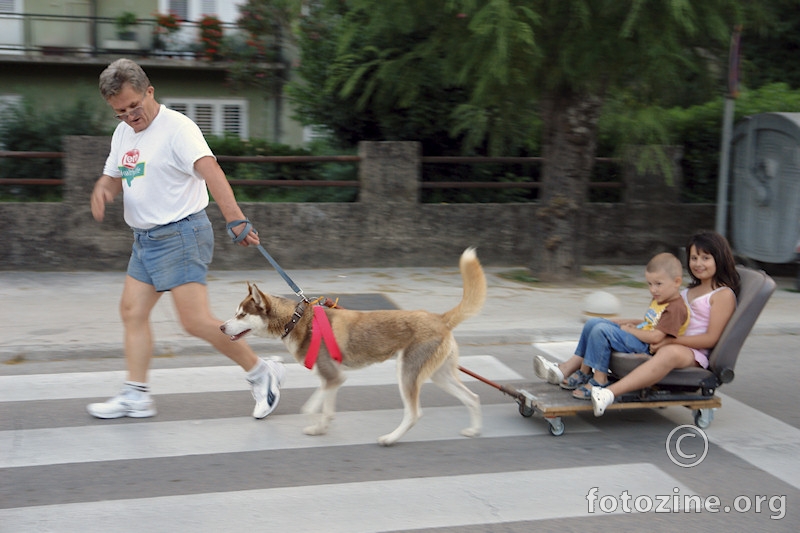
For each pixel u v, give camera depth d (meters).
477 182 11.31
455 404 5.75
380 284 9.65
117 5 16.09
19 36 15.65
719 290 5.11
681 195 11.84
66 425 5.07
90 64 15.58
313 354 4.82
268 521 3.79
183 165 4.81
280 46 15.62
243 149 11.55
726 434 5.17
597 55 8.26
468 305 4.84
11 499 3.97
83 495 4.04
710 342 5.06
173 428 5.07
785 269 11.23
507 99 9.28
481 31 7.71
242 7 15.31
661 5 7.97
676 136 11.49
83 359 6.70
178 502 3.97
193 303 4.99
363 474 4.39
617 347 5.03
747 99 12.08
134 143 4.86
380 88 10.48
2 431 4.94
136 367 5.23
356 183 10.71
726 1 8.31
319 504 3.98
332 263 10.63
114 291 8.87
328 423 4.96
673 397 5.12
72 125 11.52
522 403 5.33
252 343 7.20
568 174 9.85
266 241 10.38
